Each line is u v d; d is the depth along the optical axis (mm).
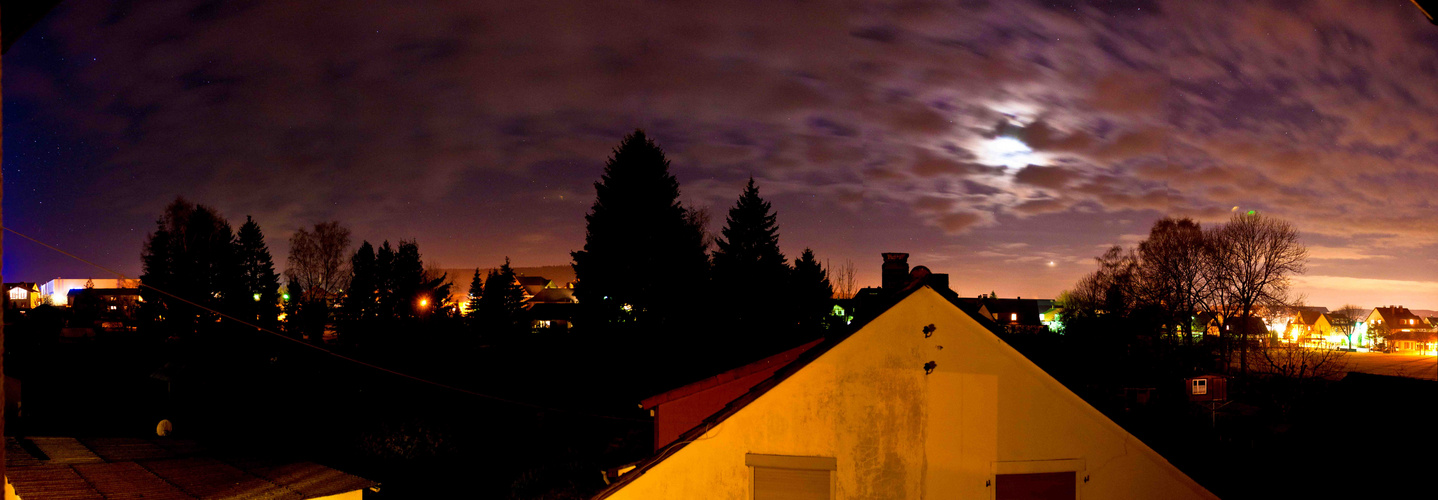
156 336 54844
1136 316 60469
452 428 29828
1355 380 19422
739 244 55125
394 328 49562
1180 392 38500
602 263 51625
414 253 72625
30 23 2686
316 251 70062
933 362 9492
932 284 9719
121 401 31891
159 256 60062
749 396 9547
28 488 13312
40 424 26484
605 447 26297
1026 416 9367
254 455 18531
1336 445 18109
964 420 9391
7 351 42125
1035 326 89250
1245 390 44531
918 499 9328
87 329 52094
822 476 9406
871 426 9438
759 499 9438
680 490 9508
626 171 52844
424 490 23922
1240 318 60938
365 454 27375
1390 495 15398
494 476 25250
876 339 9523
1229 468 18766
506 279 67188
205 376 35469
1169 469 9398
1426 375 54250
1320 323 102250
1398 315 100250
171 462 16781
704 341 45875
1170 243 58750
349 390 36188
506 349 46656
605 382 38375
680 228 53406
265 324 61625
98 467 15484
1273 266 54344
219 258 63094
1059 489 9344
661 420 13289
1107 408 9461
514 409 33125
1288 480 17344
